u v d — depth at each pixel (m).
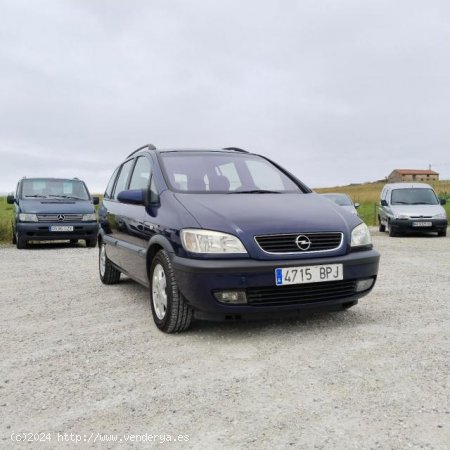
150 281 4.67
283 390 3.00
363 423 2.55
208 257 3.87
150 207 4.83
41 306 5.57
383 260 9.43
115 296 6.07
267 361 3.51
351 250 4.21
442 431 2.46
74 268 8.84
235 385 3.10
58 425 2.63
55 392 3.07
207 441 2.41
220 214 4.11
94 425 2.62
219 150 5.77
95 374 3.36
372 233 17.36
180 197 4.52
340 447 2.32
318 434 2.45
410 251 11.07
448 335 4.09
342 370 3.31
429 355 3.58
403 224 15.16
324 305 4.09
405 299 5.56
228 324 4.54
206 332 4.29
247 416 2.66
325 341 3.95
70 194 13.62
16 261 9.95
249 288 3.85
